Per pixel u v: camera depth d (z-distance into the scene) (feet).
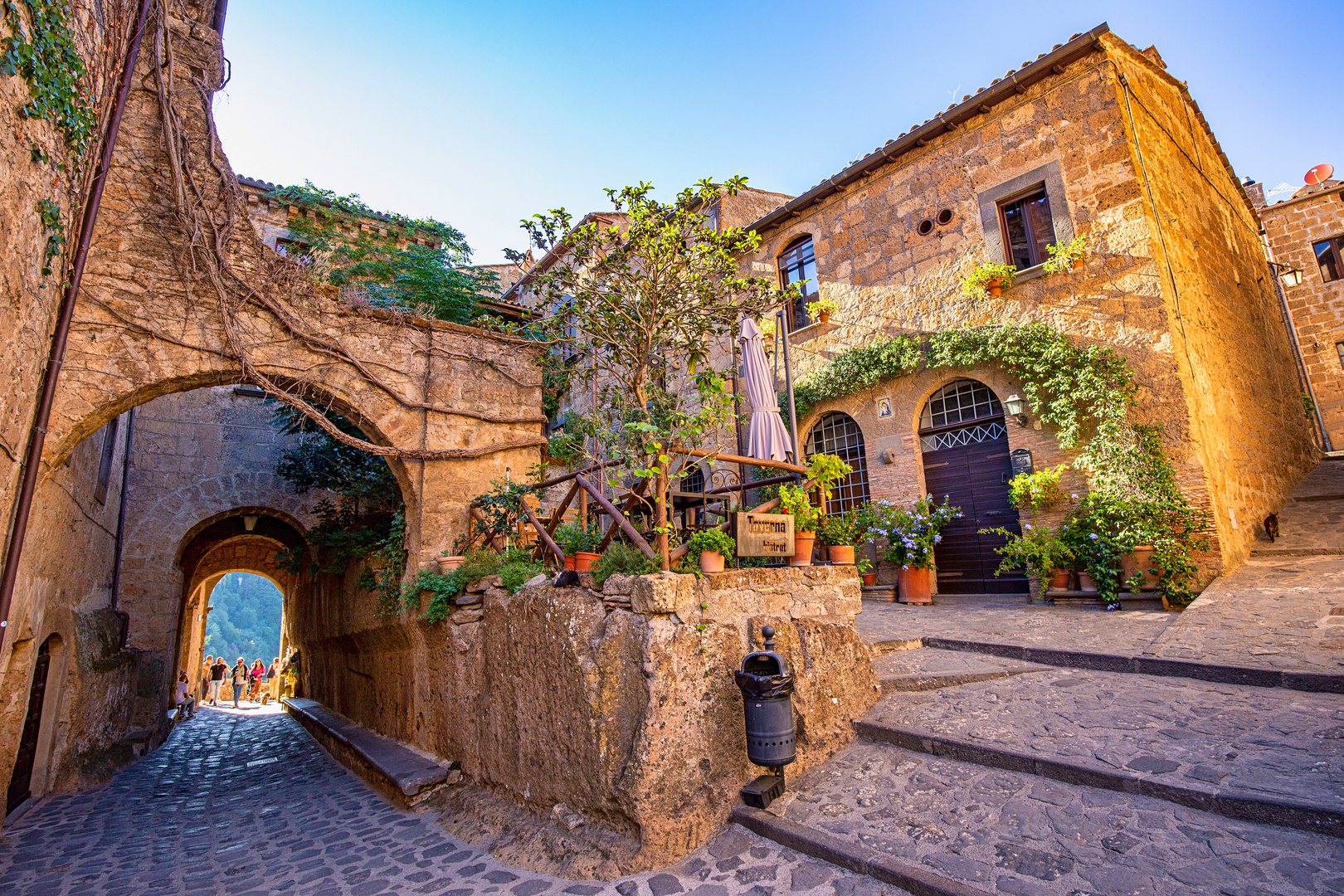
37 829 19.36
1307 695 13.85
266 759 30.40
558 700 14.97
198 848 17.44
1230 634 17.70
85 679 25.38
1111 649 18.16
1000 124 32.48
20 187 12.76
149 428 38.04
